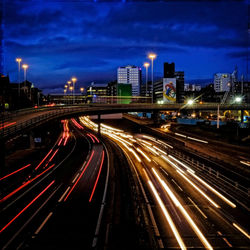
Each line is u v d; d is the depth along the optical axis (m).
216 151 45.56
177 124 108.56
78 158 43.69
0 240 15.99
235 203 21.61
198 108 94.69
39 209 20.83
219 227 17.56
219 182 27.20
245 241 15.76
